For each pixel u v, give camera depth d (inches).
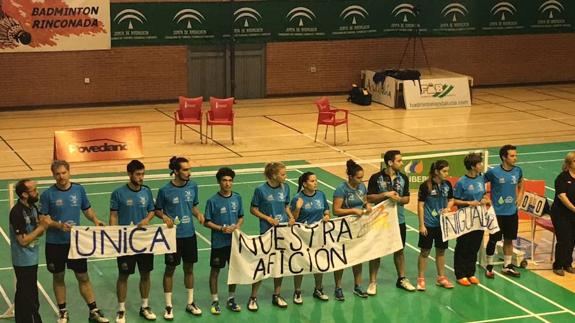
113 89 1145.4
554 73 1378.0
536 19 1341.0
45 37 1091.3
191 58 1177.4
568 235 548.1
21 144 914.7
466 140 965.8
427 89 1167.6
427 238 514.0
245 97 1224.8
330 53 1244.5
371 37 1256.8
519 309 497.0
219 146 918.4
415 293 517.7
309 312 486.0
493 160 866.1
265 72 1222.3
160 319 471.5
